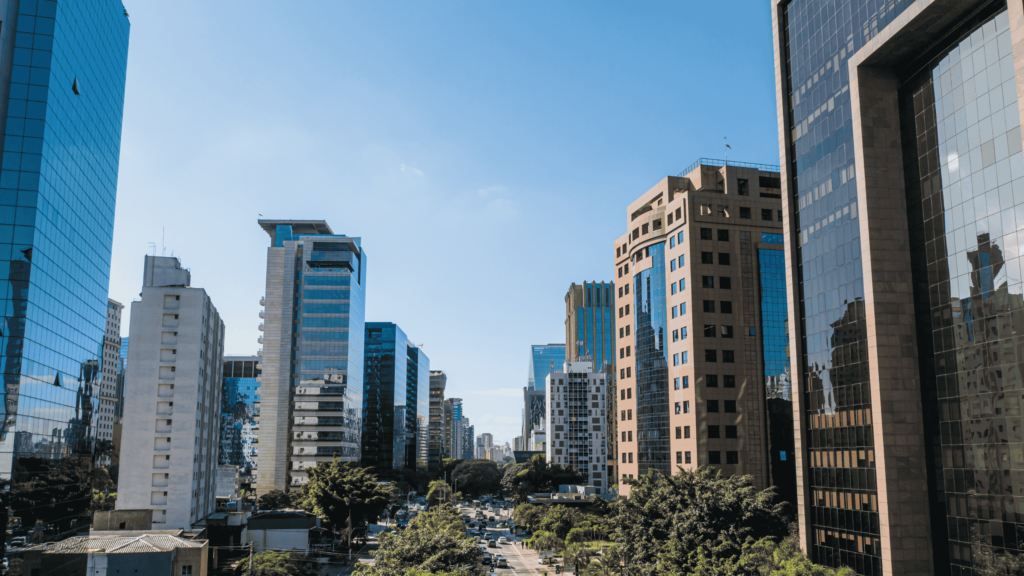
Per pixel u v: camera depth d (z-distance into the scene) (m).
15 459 61.16
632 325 116.69
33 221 63.97
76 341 77.88
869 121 53.25
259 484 177.88
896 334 50.66
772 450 96.81
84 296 80.75
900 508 48.50
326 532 117.38
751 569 40.16
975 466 43.97
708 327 98.75
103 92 84.81
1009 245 41.66
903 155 53.12
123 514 86.06
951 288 47.12
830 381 57.31
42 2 67.44
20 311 62.50
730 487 48.47
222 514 106.31
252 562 68.44
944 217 48.12
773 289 101.56
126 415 97.38
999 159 42.84
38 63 66.38
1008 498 40.97
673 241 105.31
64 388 73.75
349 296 188.62
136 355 99.00
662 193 112.25
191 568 65.50
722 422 96.69
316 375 184.12
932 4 45.25
